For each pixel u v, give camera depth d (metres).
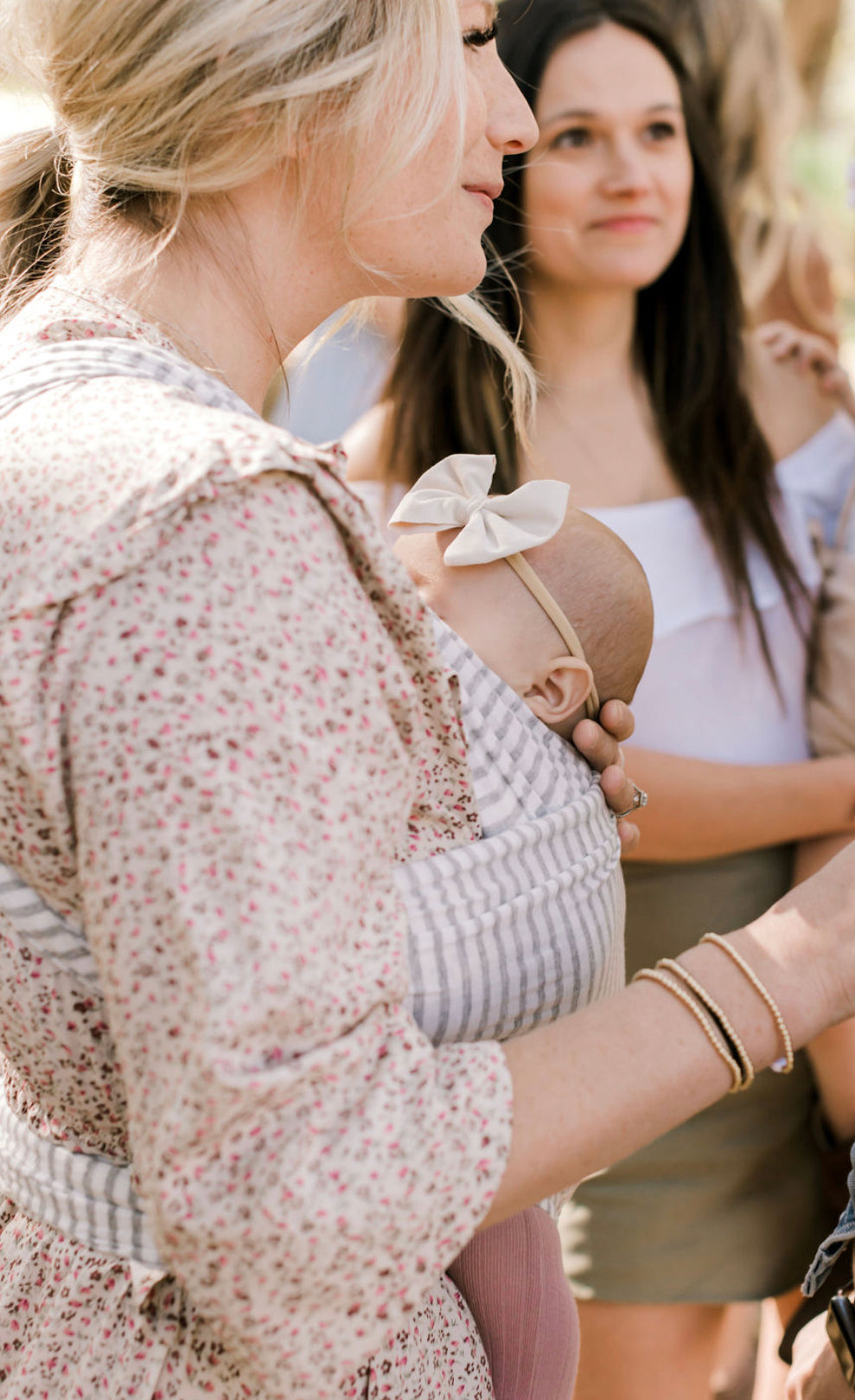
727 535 1.95
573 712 1.20
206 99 0.86
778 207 2.82
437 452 2.03
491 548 1.20
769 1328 2.05
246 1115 0.68
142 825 0.68
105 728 0.70
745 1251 1.90
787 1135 1.93
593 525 1.30
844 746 2.00
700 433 1.99
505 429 2.01
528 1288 1.06
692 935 1.91
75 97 0.91
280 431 0.81
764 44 2.68
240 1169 0.69
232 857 0.68
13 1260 0.95
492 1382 1.03
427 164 0.94
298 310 1.02
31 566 0.73
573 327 2.01
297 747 0.71
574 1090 0.79
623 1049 0.82
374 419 2.14
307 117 0.89
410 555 1.27
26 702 0.71
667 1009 0.85
